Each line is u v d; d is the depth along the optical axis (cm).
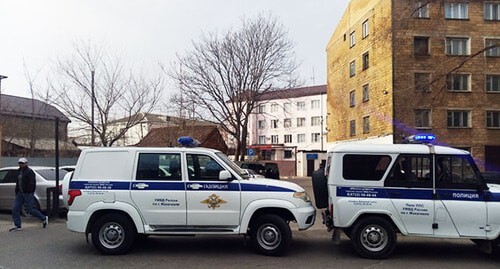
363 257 773
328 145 4941
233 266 711
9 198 1303
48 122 3241
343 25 4372
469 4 3356
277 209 797
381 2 3438
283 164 6169
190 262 737
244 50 2886
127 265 716
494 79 3378
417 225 759
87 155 806
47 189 1191
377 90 3531
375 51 3569
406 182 767
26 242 901
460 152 768
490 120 3369
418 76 3275
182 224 780
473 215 748
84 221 781
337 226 774
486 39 3356
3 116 3009
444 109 3294
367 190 773
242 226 774
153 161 800
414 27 3272
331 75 4812
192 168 796
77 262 736
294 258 770
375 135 3575
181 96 4441
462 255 809
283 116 8031
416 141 838
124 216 794
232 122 2955
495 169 3331
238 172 816
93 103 2309
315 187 819
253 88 2897
